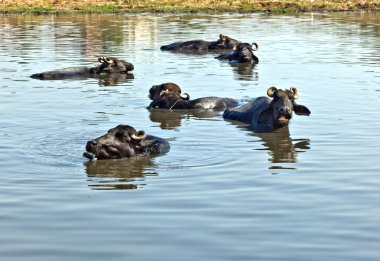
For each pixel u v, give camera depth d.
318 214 26.80
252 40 85.81
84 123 43.16
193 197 29.05
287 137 40.03
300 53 74.56
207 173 32.75
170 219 26.36
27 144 37.88
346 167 33.41
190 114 47.38
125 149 35.78
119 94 53.72
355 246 23.66
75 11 126.88
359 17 117.75
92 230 25.31
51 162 34.66
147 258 22.78
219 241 24.16
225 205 27.92
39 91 54.38
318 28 99.19
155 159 35.47
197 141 39.28
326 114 45.72
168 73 63.81
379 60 68.88
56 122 43.31
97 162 34.91
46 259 22.77
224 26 103.12
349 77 59.53
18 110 46.84
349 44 81.44
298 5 134.25
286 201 28.39
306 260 22.55
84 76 62.38
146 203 28.33
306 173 32.50
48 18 116.94
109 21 111.50
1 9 128.12
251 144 38.53
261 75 61.81
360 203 28.09
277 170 33.09
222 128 42.91
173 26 103.81
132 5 134.75
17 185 30.88
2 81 58.84
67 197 29.23
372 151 36.31
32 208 27.81
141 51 78.81
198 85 57.31
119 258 22.84
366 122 43.16
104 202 28.53
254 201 28.41
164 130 42.19
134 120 45.00
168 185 30.88
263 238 24.39
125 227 25.58
